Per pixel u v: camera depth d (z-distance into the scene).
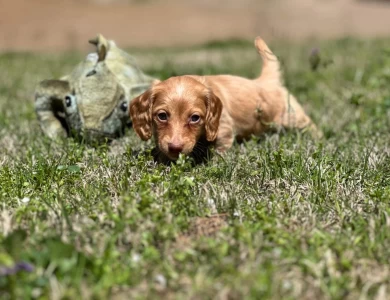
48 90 1.05
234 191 0.76
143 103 0.86
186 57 2.41
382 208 0.70
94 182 0.80
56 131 1.06
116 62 1.09
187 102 0.83
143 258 0.59
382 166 0.85
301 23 4.36
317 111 1.24
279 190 0.77
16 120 1.20
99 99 1.01
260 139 1.03
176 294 0.55
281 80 1.08
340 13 4.78
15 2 4.20
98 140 1.00
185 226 0.66
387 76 1.45
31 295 0.53
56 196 0.75
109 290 0.55
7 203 0.73
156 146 0.89
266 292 0.54
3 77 1.88
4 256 0.53
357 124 1.10
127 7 4.61
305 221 0.68
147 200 0.67
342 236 0.64
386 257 0.61
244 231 0.63
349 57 2.12
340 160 0.88
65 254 0.56
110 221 0.66
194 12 4.62
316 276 0.57
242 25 4.26
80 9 4.36
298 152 0.89
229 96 0.96
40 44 3.46
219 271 0.57
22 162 0.90
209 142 0.91
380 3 5.36
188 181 0.74
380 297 0.54
